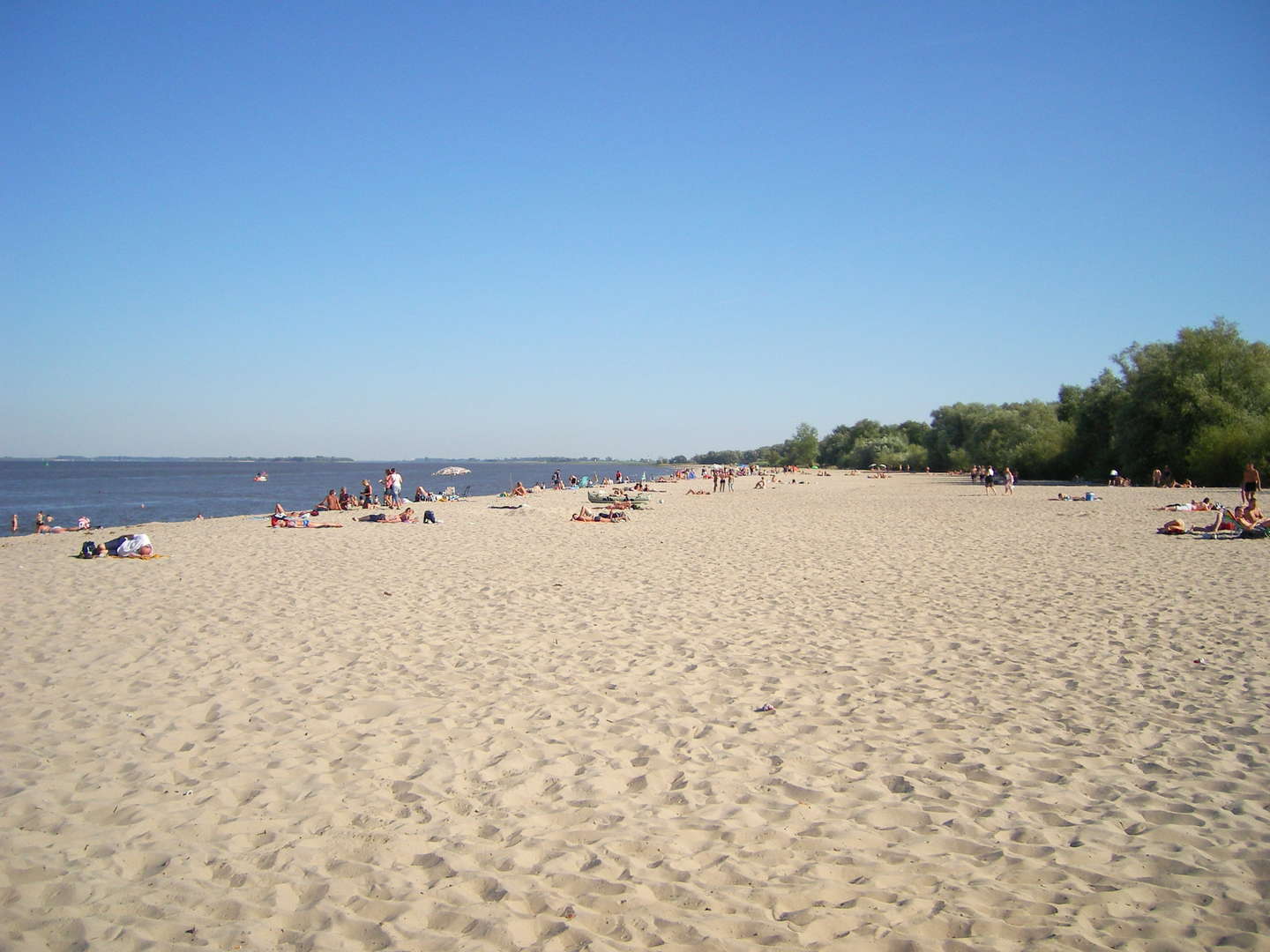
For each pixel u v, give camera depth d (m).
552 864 4.43
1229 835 4.75
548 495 50.75
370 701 7.34
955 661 8.70
